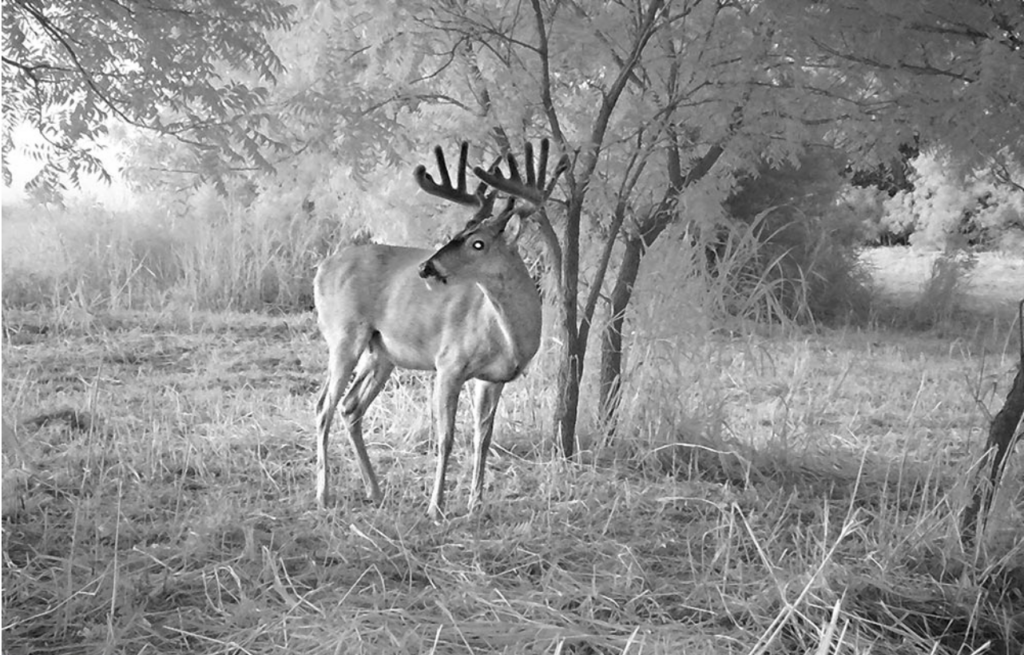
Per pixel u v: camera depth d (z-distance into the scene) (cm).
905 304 1381
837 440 760
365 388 600
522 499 594
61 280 1195
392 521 539
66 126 525
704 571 497
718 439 702
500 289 541
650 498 607
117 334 1031
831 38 650
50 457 630
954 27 623
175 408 766
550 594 461
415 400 805
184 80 593
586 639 417
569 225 674
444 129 661
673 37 653
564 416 680
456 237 535
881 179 1727
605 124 657
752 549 527
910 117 646
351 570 480
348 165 680
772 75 688
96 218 1274
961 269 1573
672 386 742
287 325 1116
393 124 629
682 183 715
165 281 1257
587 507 577
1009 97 591
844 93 665
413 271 575
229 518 526
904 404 866
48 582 450
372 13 644
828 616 448
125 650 399
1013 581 498
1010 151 650
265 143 606
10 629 408
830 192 1285
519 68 655
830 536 548
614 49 664
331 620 418
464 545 516
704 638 421
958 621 464
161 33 511
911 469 682
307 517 550
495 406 580
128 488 586
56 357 920
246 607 427
